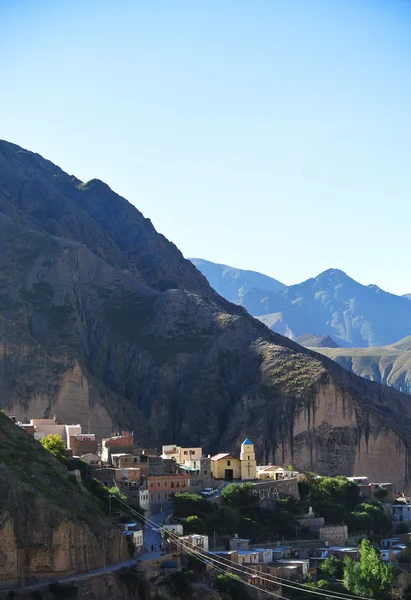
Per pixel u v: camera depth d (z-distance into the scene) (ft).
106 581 648.38
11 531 622.95
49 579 634.02
